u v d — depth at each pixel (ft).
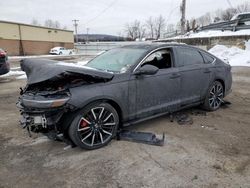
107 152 11.83
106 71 12.86
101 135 12.23
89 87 11.60
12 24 117.60
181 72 15.33
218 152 11.71
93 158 11.31
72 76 11.17
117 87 12.38
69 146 12.44
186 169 10.29
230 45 59.88
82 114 11.49
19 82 32.14
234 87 26.78
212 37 63.00
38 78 11.17
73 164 10.86
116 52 15.53
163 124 15.38
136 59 13.70
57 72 10.79
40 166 10.77
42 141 13.21
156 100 14.23
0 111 18.74
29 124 11.40
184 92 15.72
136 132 13.73
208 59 17.74
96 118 11.98
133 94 13.08
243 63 48.29
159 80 14.14
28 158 11.46
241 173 9.96
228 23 68.74
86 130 11.82
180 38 72.08
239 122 15.74
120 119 13.07
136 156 11.41
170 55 15.31
